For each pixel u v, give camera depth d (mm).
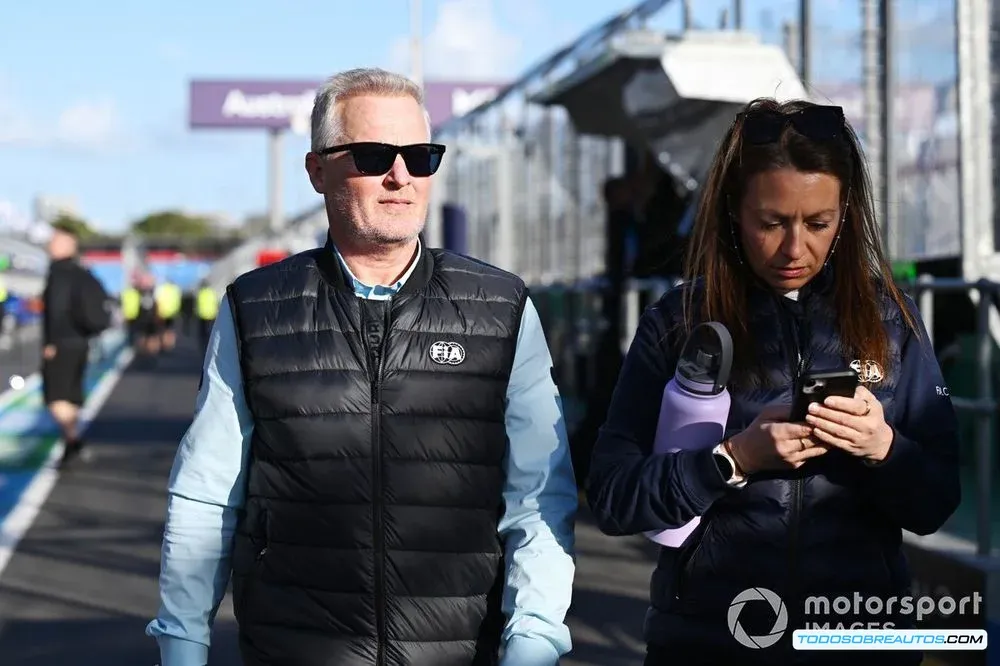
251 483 2818
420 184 2812
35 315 53938
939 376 2701
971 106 7762
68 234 12039
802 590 2627
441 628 2758
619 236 9562
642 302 9523
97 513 9602
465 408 2781
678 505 2600
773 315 2664
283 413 2752
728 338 2588
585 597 6695
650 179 9297
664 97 8766
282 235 48031
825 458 2611
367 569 2734
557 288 12016
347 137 2789
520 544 2811
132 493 10484
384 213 2779
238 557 2850
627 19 9930
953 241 7980
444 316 2809
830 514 2615
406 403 2756
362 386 2758
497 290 2867
